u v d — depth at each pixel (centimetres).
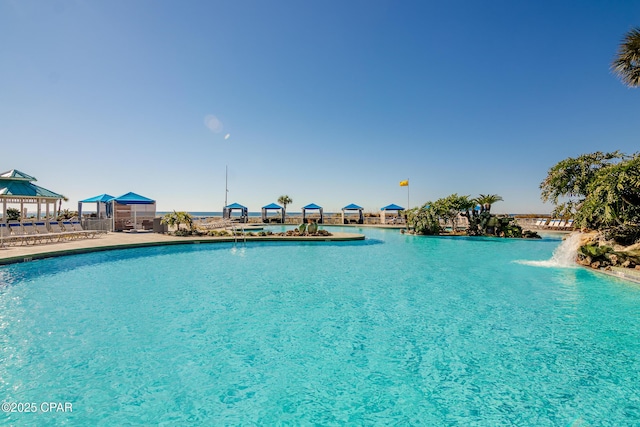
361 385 375
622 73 1379
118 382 374
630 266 994
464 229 2877
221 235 1900
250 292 766
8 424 300
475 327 552
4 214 1720
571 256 1235
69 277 901
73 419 310
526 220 3400
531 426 305
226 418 316
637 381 382
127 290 770
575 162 1781
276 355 445
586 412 326
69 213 2747
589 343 488
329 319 587
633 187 1198
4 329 524
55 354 439
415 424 309
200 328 538
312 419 316
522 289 809
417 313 622
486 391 363
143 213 2366
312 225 2089
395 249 1630
